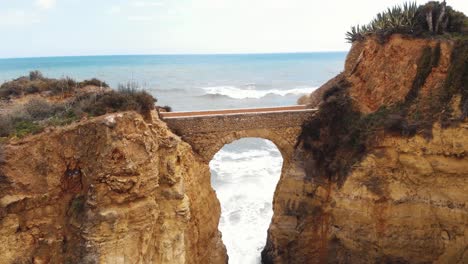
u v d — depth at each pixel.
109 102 17.92
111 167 14.38
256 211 35.91
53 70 139.25
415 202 22.48
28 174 14.10
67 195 14.78
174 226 17.28
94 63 199.75
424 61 23.84
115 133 14.64
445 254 22.08
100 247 14.08
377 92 25.73
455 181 21.66
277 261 26.83
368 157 23.50
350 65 29.39
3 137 14.70
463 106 21.45
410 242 22.67
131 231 14.96
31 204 14.06
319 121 26.61
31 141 14.46
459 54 22.55
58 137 14.70
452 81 22.33
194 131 25.31
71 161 14.74
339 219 24.41
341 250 24.64
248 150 52.97
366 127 24.45
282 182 27.12
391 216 22.88
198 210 21.52
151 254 16.38
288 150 27.45
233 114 26.02
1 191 13.59
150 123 18.58
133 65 184.50
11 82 22.95
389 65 25.61
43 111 17.64
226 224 33.75
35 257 13.96
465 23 25.06
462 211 21.44
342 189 24.14
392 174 23.03
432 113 22.50
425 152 22.14
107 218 14.16
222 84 108.88
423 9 25.73
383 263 23.33
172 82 111.31
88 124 14.73
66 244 14.37
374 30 27.66
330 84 29.59
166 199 17.36
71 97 20.14
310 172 26.25
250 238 31.73
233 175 43.50
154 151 16.39
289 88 99.88
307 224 25.92
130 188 14.80
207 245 22.77
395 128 23.06
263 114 26.52
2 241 13.48
